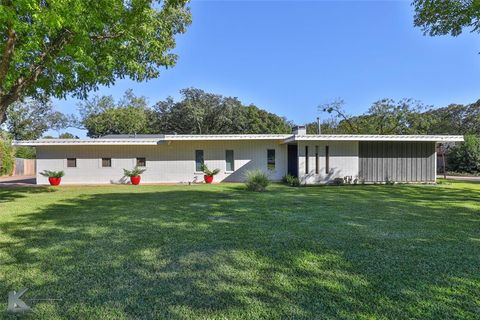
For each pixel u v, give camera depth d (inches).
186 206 337.7
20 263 156.6
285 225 238.4
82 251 175.3
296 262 155.6
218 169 733.3
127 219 266.1
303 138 608.1
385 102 1224.8
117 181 729.0
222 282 132.0
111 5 282.8
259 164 752.3
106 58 322.7
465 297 116.6
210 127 1515.7
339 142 649.6
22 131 1459.2
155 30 364.2
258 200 384.5
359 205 340.2
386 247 179.5
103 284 130.4
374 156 661.9
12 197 435.5
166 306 111.0
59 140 679.7
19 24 225.0
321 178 640.4
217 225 239.8
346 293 120.4
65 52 282.7
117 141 693.3
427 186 587.8
